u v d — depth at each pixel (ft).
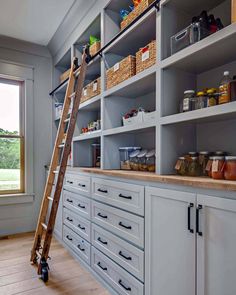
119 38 6.61
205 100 4.68
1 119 10.76
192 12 5.57
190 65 5.16
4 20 9.04
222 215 3.49
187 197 4.03
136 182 5.24
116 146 7.58
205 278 3.70
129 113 7.14
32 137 11.21
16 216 10.77
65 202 9.00
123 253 5.60
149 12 5.52
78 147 9.50
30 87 11.21
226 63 5.07
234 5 3.88
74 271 7.19
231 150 4.99
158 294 4.55
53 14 8.70
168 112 5.32
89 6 7.93
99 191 6.68
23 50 11.01
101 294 6.00
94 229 6.90
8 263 7.68
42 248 7.36
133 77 6.10
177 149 5.43
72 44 9.51
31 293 6.00
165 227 4.44
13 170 10.99
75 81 8.13
